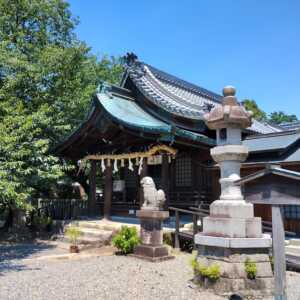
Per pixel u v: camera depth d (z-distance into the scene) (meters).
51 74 17.84
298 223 12.14
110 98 15.07
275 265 4.64
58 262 9.49
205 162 15.57
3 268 8.88
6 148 10.13
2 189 9.49
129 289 6.69
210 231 6.78
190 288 6.73
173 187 17.00
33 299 6.07
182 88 20.78
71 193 22.45
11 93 15.16
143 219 10.12
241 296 6.08
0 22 18.08
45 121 13.70
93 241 11.84
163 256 9.70
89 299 6.07
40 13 19.98
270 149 13.44
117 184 17.80
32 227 15.95
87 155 16.47
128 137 14.48
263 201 4.74
